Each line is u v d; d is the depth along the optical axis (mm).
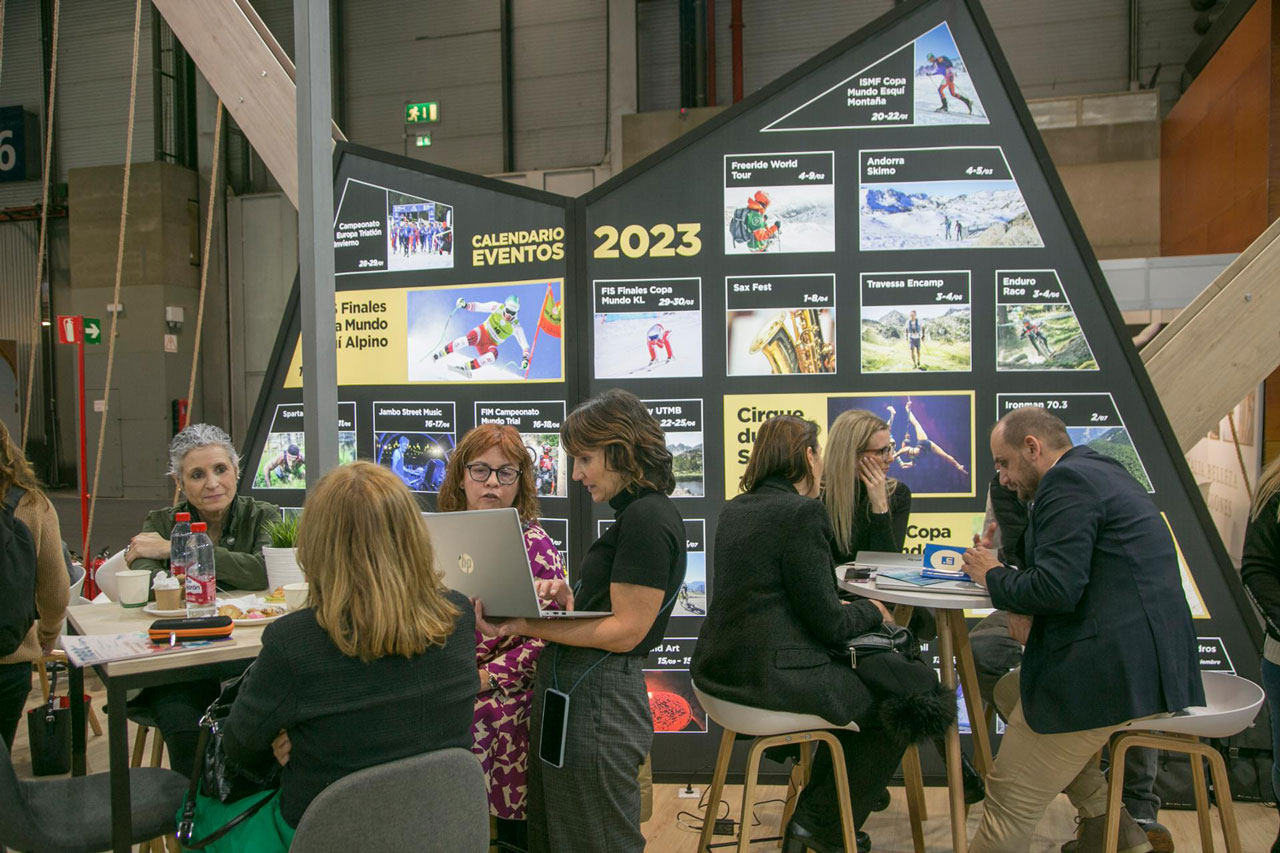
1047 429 2285
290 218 12391
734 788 3262
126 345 12484
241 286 12703
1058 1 9617
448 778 1410
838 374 3338
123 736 1704
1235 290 3400
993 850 2188
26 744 3850
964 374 3299
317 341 2133
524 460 2279
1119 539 2074
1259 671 3066
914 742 2100
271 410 3752
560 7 10953
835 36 10203
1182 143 8766
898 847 2779
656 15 10680
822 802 2289
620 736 1867
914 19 3330
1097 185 9414
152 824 1812
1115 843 2154
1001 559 2732
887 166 3332
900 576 2426
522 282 3482
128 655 1698
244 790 1540
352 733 1388
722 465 3367
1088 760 2203
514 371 3490
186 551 2320
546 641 2016
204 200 12797
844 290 3338
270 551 2424
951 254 3311
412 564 1438
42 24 12820
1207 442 7594
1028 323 3287
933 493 3295
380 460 3627
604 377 3416
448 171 3564
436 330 3574
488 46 11242
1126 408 3234
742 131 3375
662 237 3398
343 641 1378
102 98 12695
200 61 3852
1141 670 2016
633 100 10672
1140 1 9430
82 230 12492
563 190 10820
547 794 1896
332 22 11672
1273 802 3023
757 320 3365
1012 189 3305
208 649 1769
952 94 3322
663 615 1936
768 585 2148
